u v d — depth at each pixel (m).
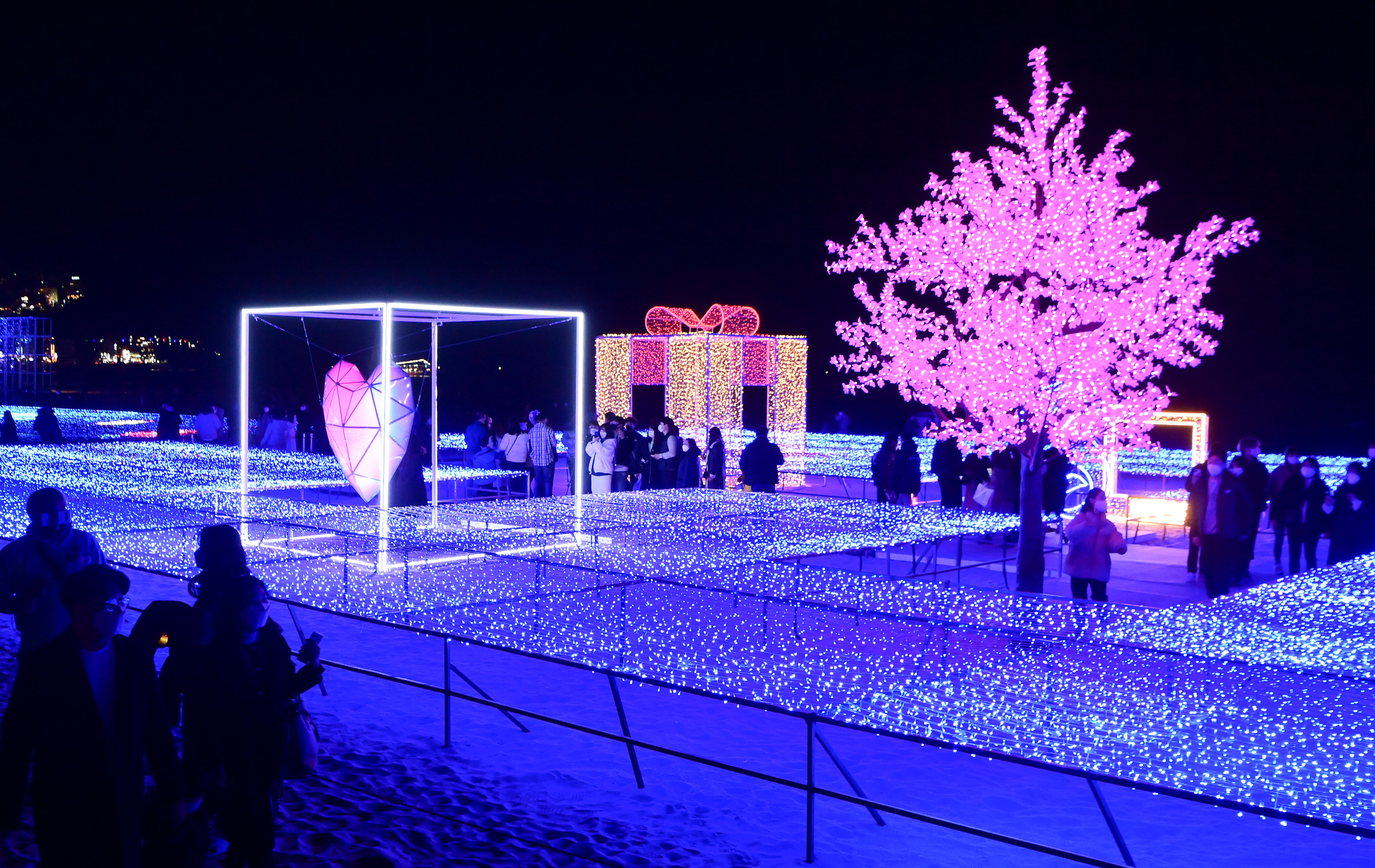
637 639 10.11
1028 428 13.75
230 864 4.46
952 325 14.80
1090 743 6.70
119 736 4.01
